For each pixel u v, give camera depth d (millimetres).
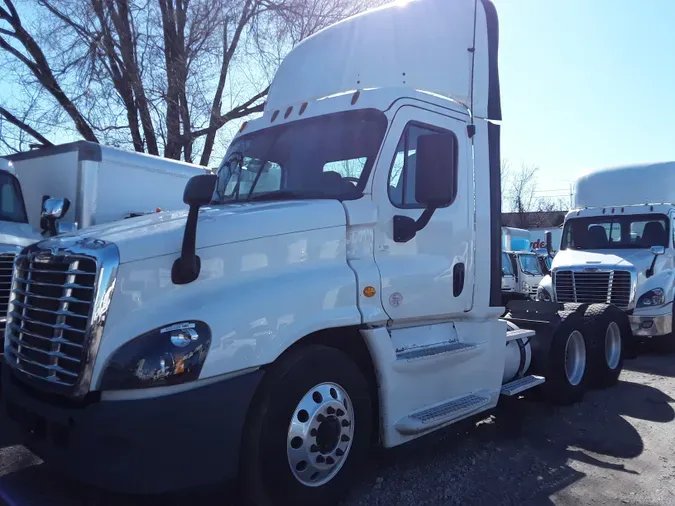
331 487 3625
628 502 4047
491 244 5055
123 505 3713
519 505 3938
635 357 9828
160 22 16094
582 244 11523
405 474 4395
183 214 3873
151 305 3131
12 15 15891
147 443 2912
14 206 8266
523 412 6297
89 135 15844
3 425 5191
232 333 3166
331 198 4121
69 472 3029
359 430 3809
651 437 5477
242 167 4898
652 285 9969
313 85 5617
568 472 4562
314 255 3768
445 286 4555
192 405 3012
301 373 3473
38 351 3297
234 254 3418
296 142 4645
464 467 4582
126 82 15789
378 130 4262
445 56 5113
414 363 4176
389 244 4195
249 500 3293
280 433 3342
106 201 8945
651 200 11172
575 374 6812
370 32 5430
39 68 15922
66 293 3184
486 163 5051
